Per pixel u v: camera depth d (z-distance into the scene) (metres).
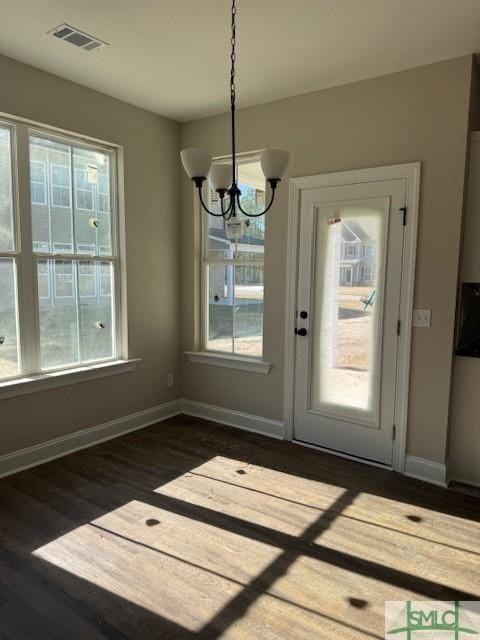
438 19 2.33
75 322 3.45
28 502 2.69
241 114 3.71
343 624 1.80
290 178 3.48
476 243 2.88
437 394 2.97
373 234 3.14
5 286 3.00
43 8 2.28
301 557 2.21
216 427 4.01
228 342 4.09
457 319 2.93
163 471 3.12
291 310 3.58
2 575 2.06
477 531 2.45
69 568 2.11
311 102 3.34
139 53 2.78
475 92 2.88
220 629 1.77
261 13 2.30
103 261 3.63
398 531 2.44
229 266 4.01
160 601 1.91
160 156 3.95
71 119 3.22
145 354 3.99
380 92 3.04
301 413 3.63
